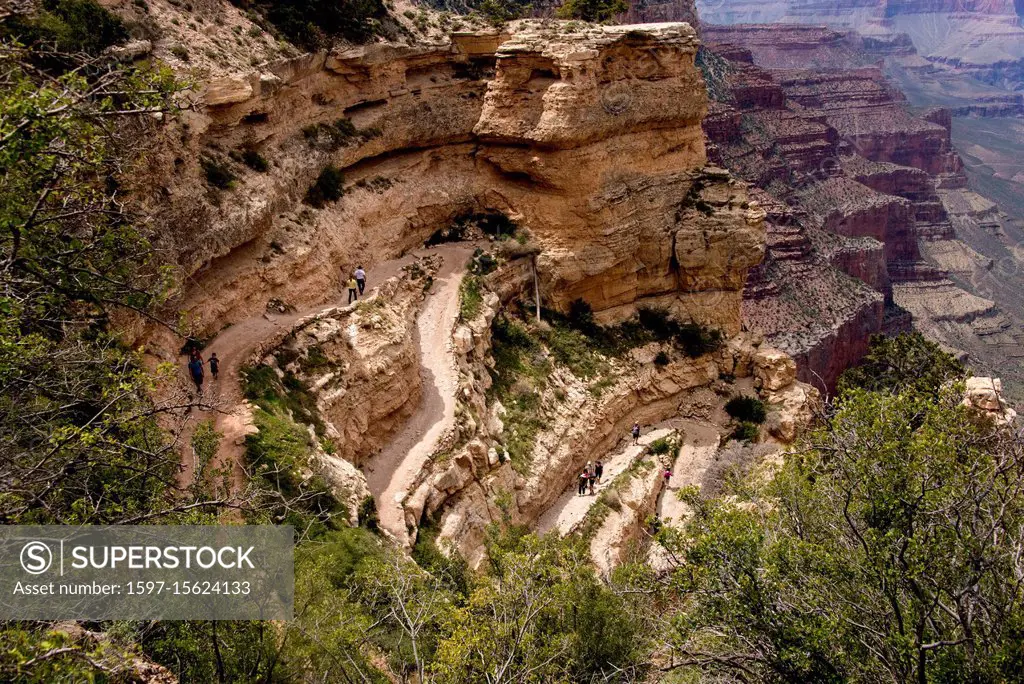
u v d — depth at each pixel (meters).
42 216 14.07
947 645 14.05
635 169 50.41
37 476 13.23
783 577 16.36
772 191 168.75
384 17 47.44
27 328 16.69
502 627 17.81
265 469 22.80
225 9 38.19
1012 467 16.67
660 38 49.44
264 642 14.98
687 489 20.45
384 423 32.41
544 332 46.69
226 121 33.47
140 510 15.21
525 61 46.69
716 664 16.70
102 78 13.87
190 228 28.47
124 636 13.56
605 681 18.67
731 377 51.91
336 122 42.78
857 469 17.19
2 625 12.30
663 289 52.94
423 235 47.50
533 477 37.94
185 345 27.39
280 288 33.75
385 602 20.45
